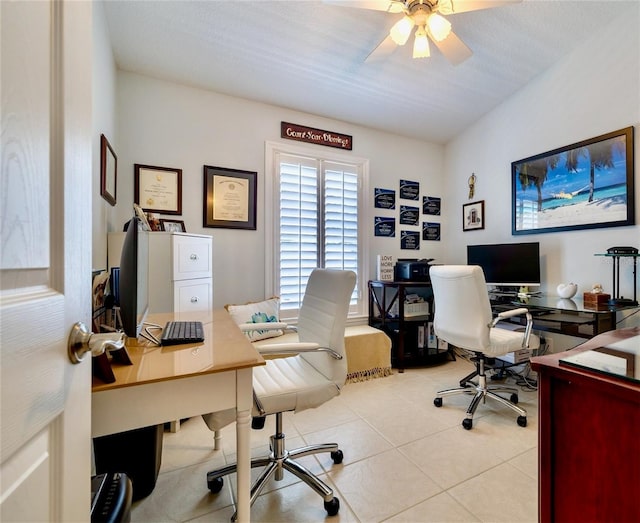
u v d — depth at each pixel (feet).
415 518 4.06
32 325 1.33
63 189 1.61
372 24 6.83
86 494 1.85
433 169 12.09
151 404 2.76
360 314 10.59
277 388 4.23
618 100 7.31
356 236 10.51
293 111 9.54
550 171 8.66
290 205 9.45
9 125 1.22
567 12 7.02
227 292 8.66
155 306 5.92
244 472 3.13
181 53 7.16
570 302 7.61
